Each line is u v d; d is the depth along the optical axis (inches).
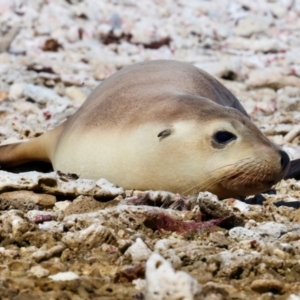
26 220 909.2
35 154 1346.0
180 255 837.8
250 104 1873.8
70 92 1851.6
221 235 925.2
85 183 1075.3
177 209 1034.7
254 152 1079.6
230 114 1119.0
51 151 1305.4
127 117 1166.3
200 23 2564.0
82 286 762.8
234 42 2434.8
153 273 700.7
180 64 1366.9
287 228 978.7
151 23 2447.1
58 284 765.3
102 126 1179.9
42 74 1925.4
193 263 835.4
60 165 1223.5
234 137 1093.1
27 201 1043.3
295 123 1740.9
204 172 1091.3
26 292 754.2
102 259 853.8
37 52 2146.9
